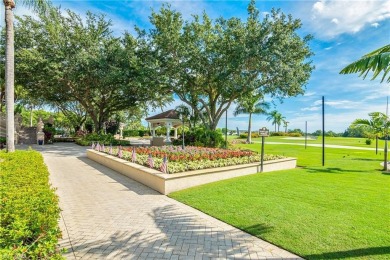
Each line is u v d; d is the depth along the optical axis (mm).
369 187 7852
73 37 22844
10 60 9719
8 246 2305
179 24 21375
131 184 8500
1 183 4379
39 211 3068
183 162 9883
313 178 9281
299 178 9258
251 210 5629
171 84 23219
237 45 19781
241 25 20656
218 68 21875
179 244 4121
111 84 24859
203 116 26188
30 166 6188
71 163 13297
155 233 4543
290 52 20078
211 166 9547
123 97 28969
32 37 21844
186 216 5406
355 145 30953
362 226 4684
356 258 3594
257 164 10773
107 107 30906
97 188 7898
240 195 6852
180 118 27125
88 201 6484
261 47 19922
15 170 5578
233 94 22562
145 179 8375
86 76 23766
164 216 5410
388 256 3625
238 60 19594
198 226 4867
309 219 5059
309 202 6195
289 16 19891
